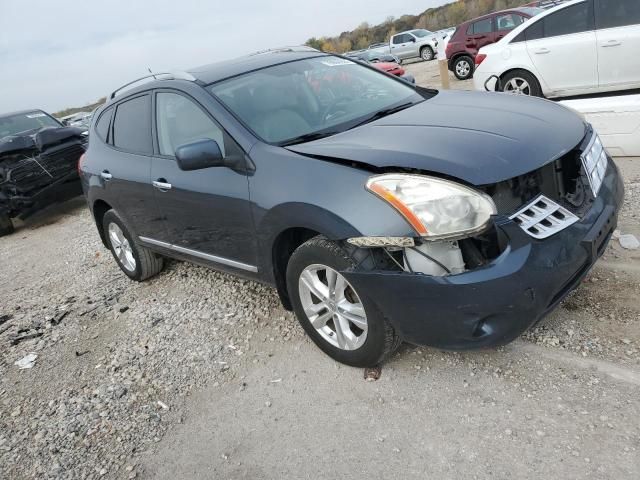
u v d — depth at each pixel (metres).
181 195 3.62
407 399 2.69
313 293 2.97
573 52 7.41
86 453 2.84
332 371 3.03
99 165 4.65
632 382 2.46
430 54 25.28
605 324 2.87
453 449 2.34
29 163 8.50
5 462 2.91
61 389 3.50
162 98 3.94
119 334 4.05
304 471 2.42
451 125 2.88
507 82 8.20
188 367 3.39
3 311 5.20
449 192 2.37
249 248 3.30
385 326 2.67
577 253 2.48
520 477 2.14
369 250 2.58
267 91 3.57
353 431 2.58
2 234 8.89
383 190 2.48
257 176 3.05
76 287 5.36
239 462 2.57
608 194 2.85
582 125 3.03
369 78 4.02
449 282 2.35
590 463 2.12
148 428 2.93
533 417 2.40
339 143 2.91
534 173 2.53
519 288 2.30
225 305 4.07
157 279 4.95
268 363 3.24
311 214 2.73
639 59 6.96
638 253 3.46
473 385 2.67
